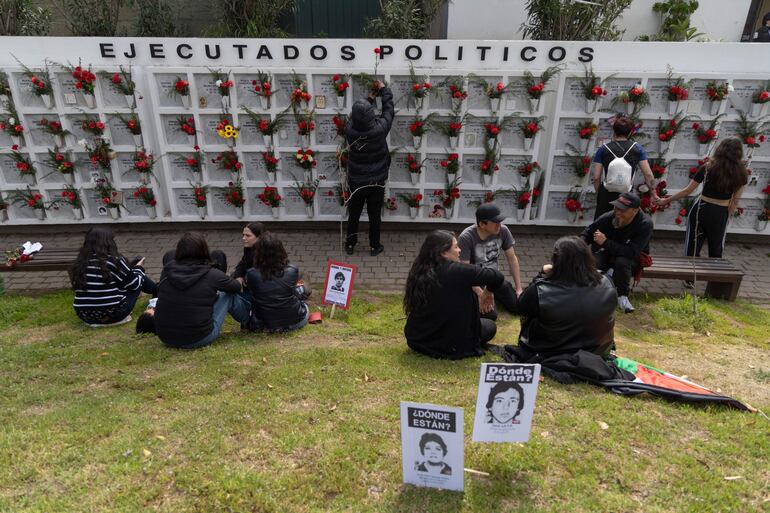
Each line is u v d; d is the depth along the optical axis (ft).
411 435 7.89
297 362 12.97
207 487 8.10
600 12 24.71
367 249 24.39
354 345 14.89
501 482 8.27
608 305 11.83
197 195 24.44
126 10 29.17
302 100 22.65
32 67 22.38
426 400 10.73
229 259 23.38
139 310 18.74
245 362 13.12
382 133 21.18
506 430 8.27
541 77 22.16
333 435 9.51
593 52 21.95
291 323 16.16
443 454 7.85
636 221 17.58
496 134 22.81
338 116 23.18
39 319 17.87
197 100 23.06
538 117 22.77
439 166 24.16
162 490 8.06
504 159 23.81
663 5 26.99
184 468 8.57
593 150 23.21
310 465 8.69
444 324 13.03
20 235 25.82
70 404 10.93
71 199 24.45
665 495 7.91
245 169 24.41
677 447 9.14
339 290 17.94
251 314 16.28
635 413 10.25
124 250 24.36
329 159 24.25
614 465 8.63
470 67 22.35
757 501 7.82
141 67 22.72
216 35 26.68
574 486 8.13
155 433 9.58
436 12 27.91
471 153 23.72
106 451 8.96
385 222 25.86
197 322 14.01
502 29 27.63
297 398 10.94
